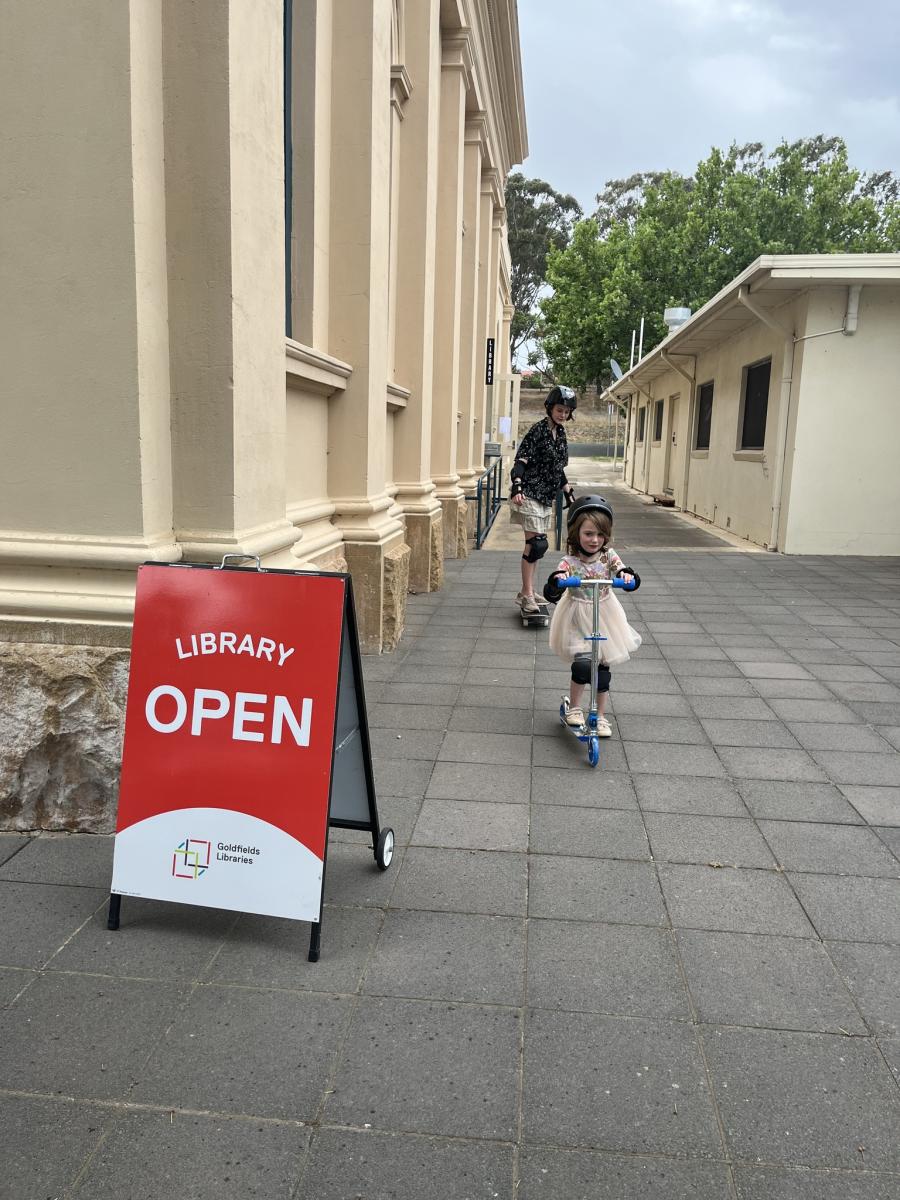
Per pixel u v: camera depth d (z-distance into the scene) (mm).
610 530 4195
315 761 2559
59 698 3229
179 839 2623
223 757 2607
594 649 4082
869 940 2723
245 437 3566
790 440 11383
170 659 2646
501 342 27391
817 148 45625
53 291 3160
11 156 3094
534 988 2453
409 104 7754
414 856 3205
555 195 63656
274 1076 2098
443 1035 2256
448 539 10812
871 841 3389
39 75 3045
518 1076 2115
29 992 2395
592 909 2867
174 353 3426
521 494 6781
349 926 2746
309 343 5641
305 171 5504
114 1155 1865
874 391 10969
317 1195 1779
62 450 3258
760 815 3605
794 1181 1838
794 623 7340
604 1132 1953
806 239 35188
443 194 10062
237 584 2627
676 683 5520
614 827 3473
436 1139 1926
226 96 3250
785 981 2506
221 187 3305
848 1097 2070
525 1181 1824
